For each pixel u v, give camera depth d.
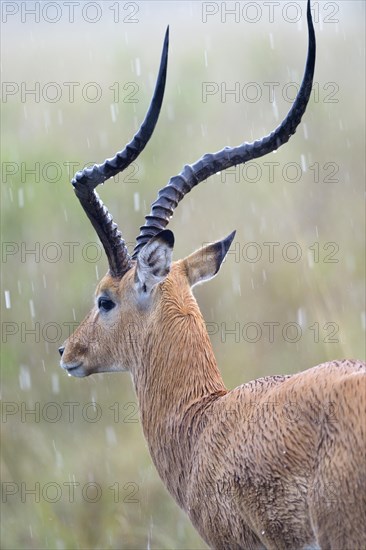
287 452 9.12
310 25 9.88
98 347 11.27
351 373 8.95
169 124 24.11
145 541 15.61
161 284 10.86
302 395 9.11
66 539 15.78
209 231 22.02
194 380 10.61
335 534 8.61
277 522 9.28
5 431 17.94
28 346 19.81
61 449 17.64
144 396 10.91
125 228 21.41
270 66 27.25
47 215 20.83
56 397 18.95
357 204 23.09
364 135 25.14
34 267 20.56
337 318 18.72
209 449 9.98
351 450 8.52
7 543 15.84
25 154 21.80
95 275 20.36
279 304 20.28
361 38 29.30
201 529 10.24
